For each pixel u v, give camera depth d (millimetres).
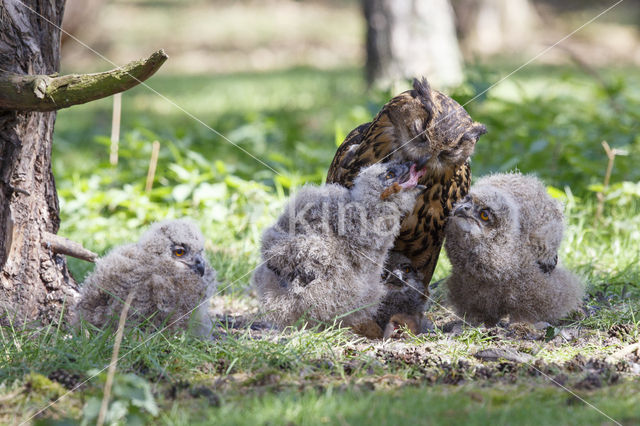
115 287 9242
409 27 31312
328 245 9914
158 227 9555
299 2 71125
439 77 31250
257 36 60031
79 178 20281
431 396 7426
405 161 10992
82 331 8773
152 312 9336
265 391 7770
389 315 11086
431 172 10938
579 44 52281
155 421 7078
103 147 26469
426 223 11125
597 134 20641
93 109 37594
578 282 10953
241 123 30422
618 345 9406
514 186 11008
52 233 10086
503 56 49812
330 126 28562
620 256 13445
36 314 9742
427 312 12047
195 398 7613
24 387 7727
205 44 57312
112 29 58656
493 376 8250
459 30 54594
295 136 25375
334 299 10117
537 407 7188
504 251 10242
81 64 49188
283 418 6859
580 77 38438
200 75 48062
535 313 10656
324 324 10328
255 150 24547
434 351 9203
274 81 44031
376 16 31422
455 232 10508
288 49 56688
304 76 45719
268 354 8766
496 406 7277
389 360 8766
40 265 9789
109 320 9195
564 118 23672
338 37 60625
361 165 11414
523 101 23312
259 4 70000
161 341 8969
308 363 8609
